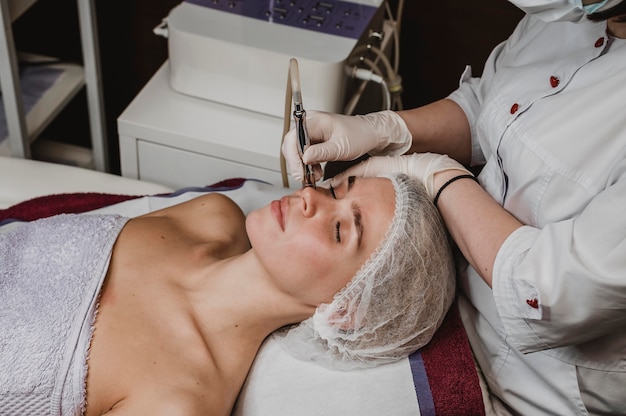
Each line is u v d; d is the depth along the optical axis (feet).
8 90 5.97
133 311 4.19
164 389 3.96
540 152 3.80
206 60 5.47
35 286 4.14
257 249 4.18
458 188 4.26
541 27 4.25
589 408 4.03
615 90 3.63
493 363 4.38
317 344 4.36
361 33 5.52
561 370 4.01
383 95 6.82
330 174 5.65
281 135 5.60
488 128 4.18
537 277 3.48
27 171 5.78
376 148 4.63
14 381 3.94
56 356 3.97
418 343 4.34
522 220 4.06
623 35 3.73
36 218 5.27
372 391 4.28
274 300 4.28
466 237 4.00
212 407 4.05
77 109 8.07
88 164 7.36
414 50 7.25
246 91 5.57
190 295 4.37
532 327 3.67
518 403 4.29
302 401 4.26
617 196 3.34
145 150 5.70
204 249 4.62
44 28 7.50
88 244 4.31
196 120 5.61
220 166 5.65
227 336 4.32
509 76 4.14
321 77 5.29
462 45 7.09
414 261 4.12
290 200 4.23
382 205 4.20
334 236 4.11
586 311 3.41
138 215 5.24
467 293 4.57
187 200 5.23
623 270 3.27
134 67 7.81
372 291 4.09
